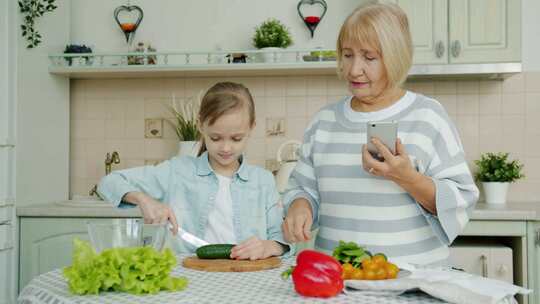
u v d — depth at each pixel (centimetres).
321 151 148
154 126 312
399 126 139
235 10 308
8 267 259
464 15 263
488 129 296
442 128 137
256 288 108
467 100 296
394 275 108
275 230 163
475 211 242
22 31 268
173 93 310
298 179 154
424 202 127
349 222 140
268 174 173
